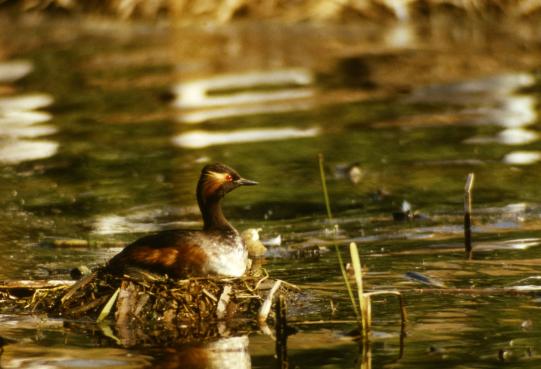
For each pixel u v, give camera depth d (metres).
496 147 17.94
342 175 16.75
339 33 27.92
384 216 14.71
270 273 12.34
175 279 11.27
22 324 10.73
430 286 11.61
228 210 15.26
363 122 19.81
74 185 16.53
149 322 10.69
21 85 23.31
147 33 28.12
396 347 9.88
